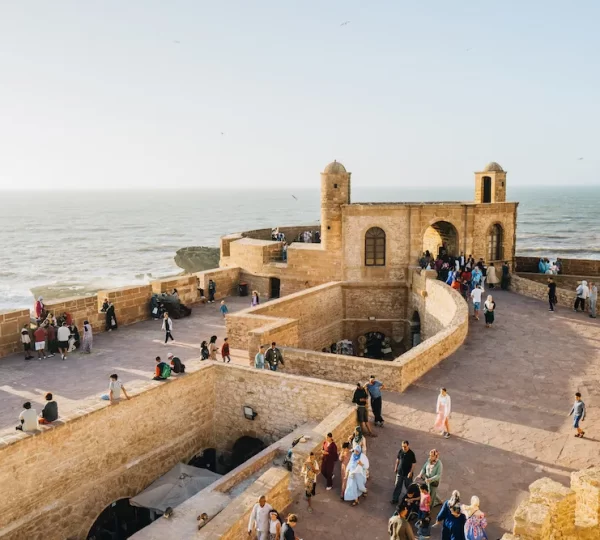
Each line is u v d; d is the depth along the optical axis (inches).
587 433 566.3
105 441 639.8
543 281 1400.1
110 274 3425.2
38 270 3604.8
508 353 816.9
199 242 5177.2
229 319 952.9
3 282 3186.5
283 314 1061.1
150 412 690.8
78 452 611.2
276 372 727.7
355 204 1302.9
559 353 815.7
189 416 747.4
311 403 690.8
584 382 703.1
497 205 1338.6
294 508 461.1
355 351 1321.4
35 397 721.0
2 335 892.0
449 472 496.4
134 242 5206.7
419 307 1211.9
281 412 719.7
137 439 677.3
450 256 1343.5
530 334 912.9
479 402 648.4
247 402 751.7
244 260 1443.2
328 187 1283.2
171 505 623.5
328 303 1242.0
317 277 1331.2
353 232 1289.4
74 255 4320.9
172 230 6446.9
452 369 756.0
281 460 567.5
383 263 1300.4
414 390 689.0
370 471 508.4
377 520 441.7
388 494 475.2
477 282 1182.3
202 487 652.1
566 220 7091.5
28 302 2632.9
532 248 4579.2
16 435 563.5
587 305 1067.9
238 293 1434.5
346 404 603.5
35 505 572.4
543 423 591.5
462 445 546.6
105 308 1059.9
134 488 677.9
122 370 828.0
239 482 532.7
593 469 437.4
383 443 557.3
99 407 634.2
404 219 1275.8
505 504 447.8
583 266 1476.4
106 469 643.5
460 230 1302.9
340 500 471.8
